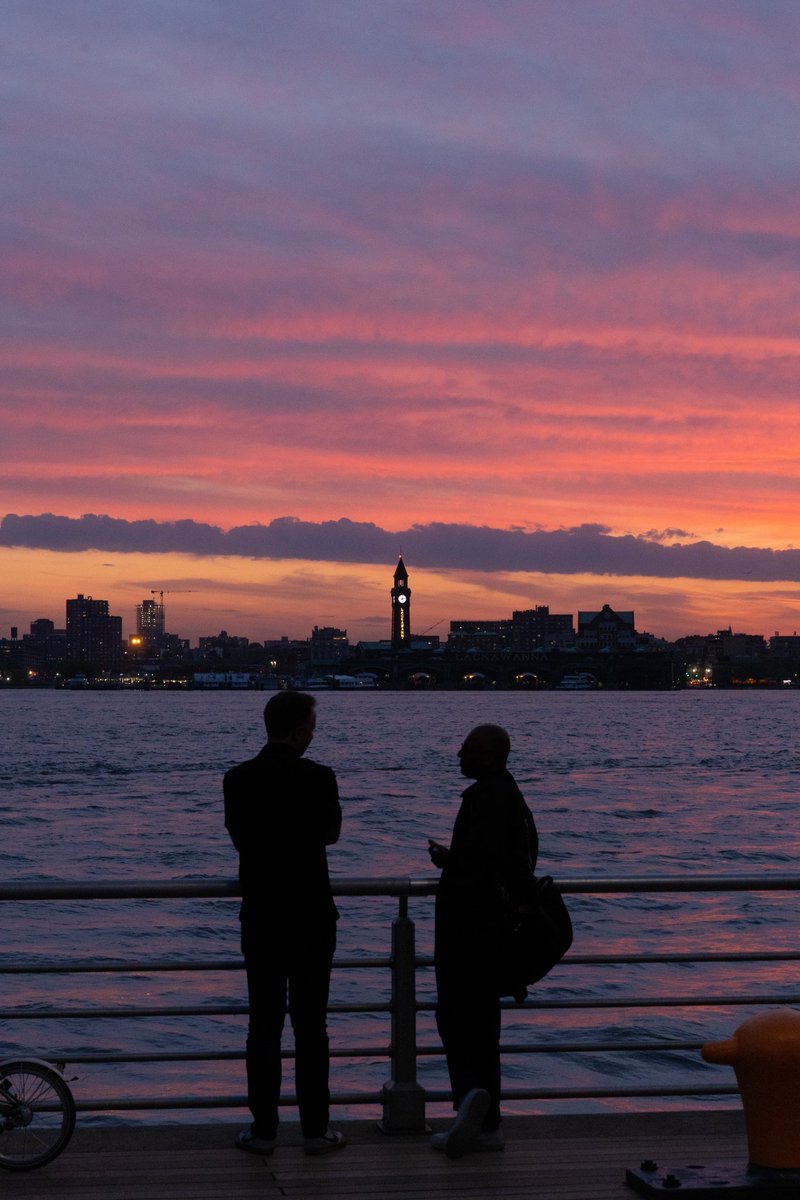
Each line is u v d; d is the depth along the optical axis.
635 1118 7.13
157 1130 6.91
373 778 83.19
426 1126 6.90
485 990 6.48
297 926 6.50
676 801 66.06
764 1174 5.88
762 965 23.66
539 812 59.53
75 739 137.62
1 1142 6.55
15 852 44.47
